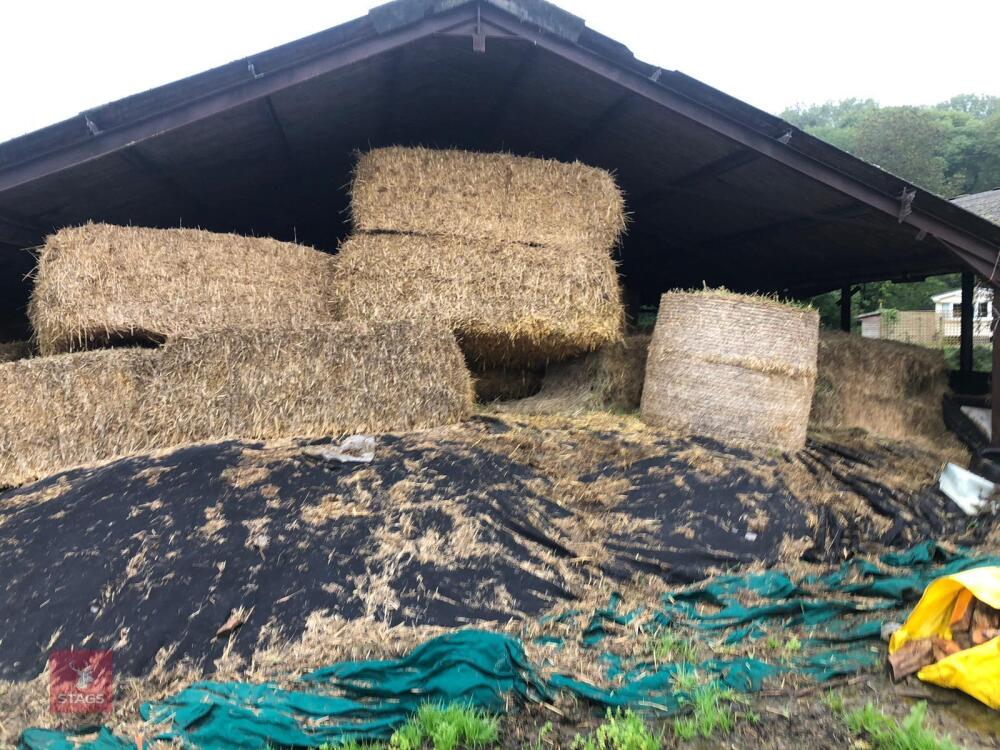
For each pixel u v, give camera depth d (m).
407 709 2.65
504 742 2.51
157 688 2.84
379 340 5.13
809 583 3.88
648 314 15.02
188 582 3.34
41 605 3.23
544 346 6.40
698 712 2.63
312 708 2.63
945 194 34.31
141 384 4.96
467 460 4.55
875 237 7.70
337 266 6.08
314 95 6.25
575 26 5.65
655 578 3.85
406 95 7.13
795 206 7.43
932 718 2.64
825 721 2.62
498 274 6.12
